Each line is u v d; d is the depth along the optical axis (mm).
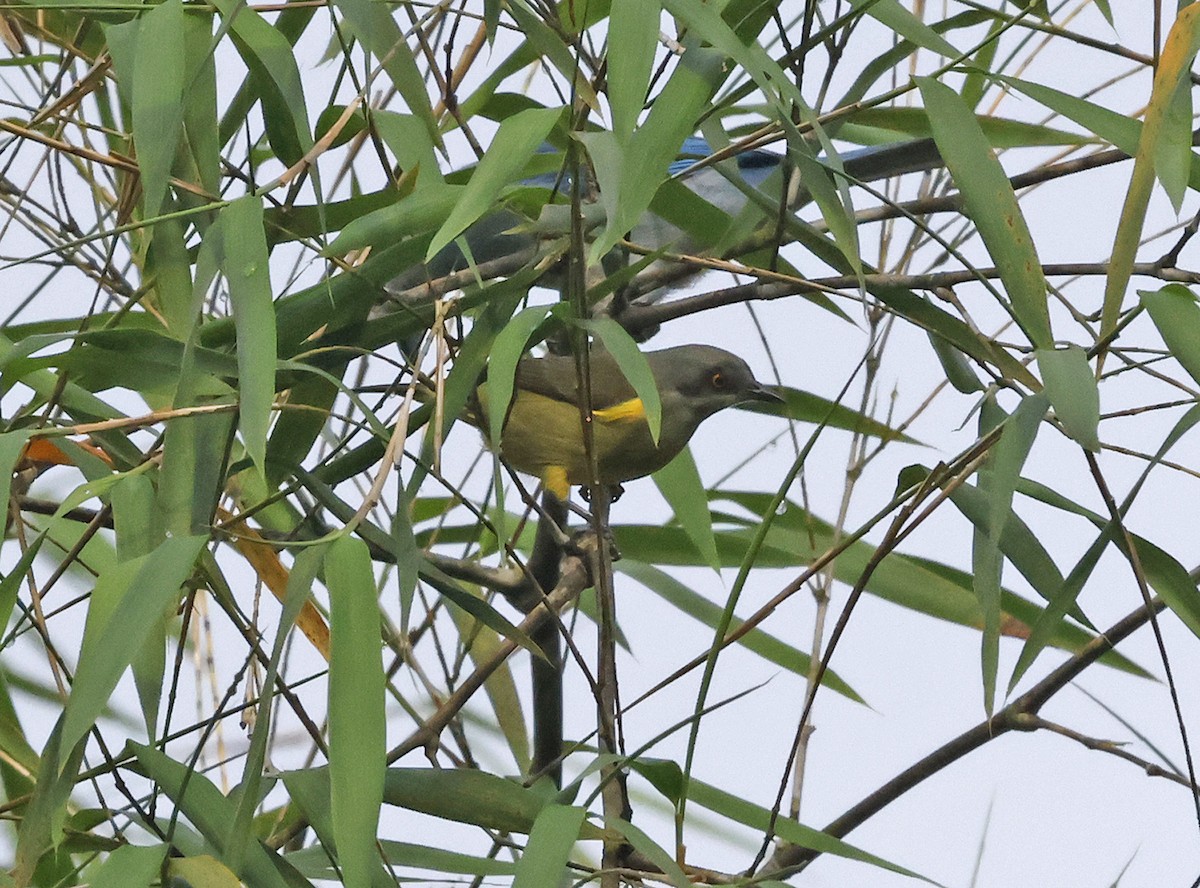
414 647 7363
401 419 4871
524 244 9734
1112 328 5008
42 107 7047
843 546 5344
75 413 6051
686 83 5152
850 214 5367
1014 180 7199
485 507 8047
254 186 6082
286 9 6121
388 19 5910
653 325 7891
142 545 5070
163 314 6285
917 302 5945
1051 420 5566
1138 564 5051
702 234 7520
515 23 6180
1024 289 5148
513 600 8055
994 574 5512
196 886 4562
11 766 6746
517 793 5441
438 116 7266
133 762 5340
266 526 7512
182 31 5402
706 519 8070
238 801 5191
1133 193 4887
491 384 4816
